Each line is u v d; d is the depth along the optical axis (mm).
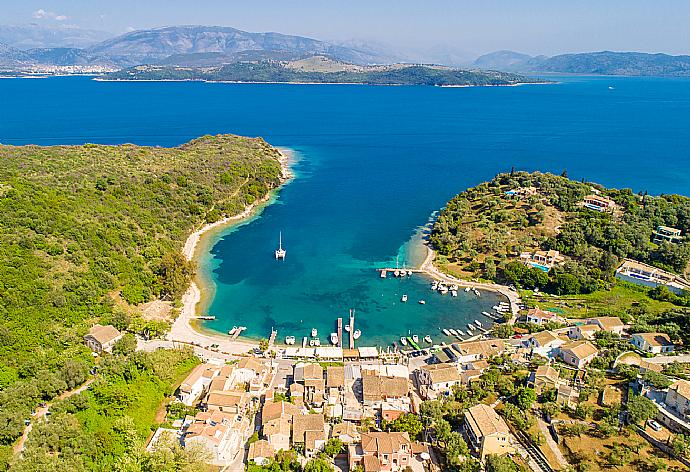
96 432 117312
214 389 131000
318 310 185625
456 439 113188
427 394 134125
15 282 157875
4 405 116312
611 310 179500
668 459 104812
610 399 123938
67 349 143625
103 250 193000
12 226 180625
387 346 162875
